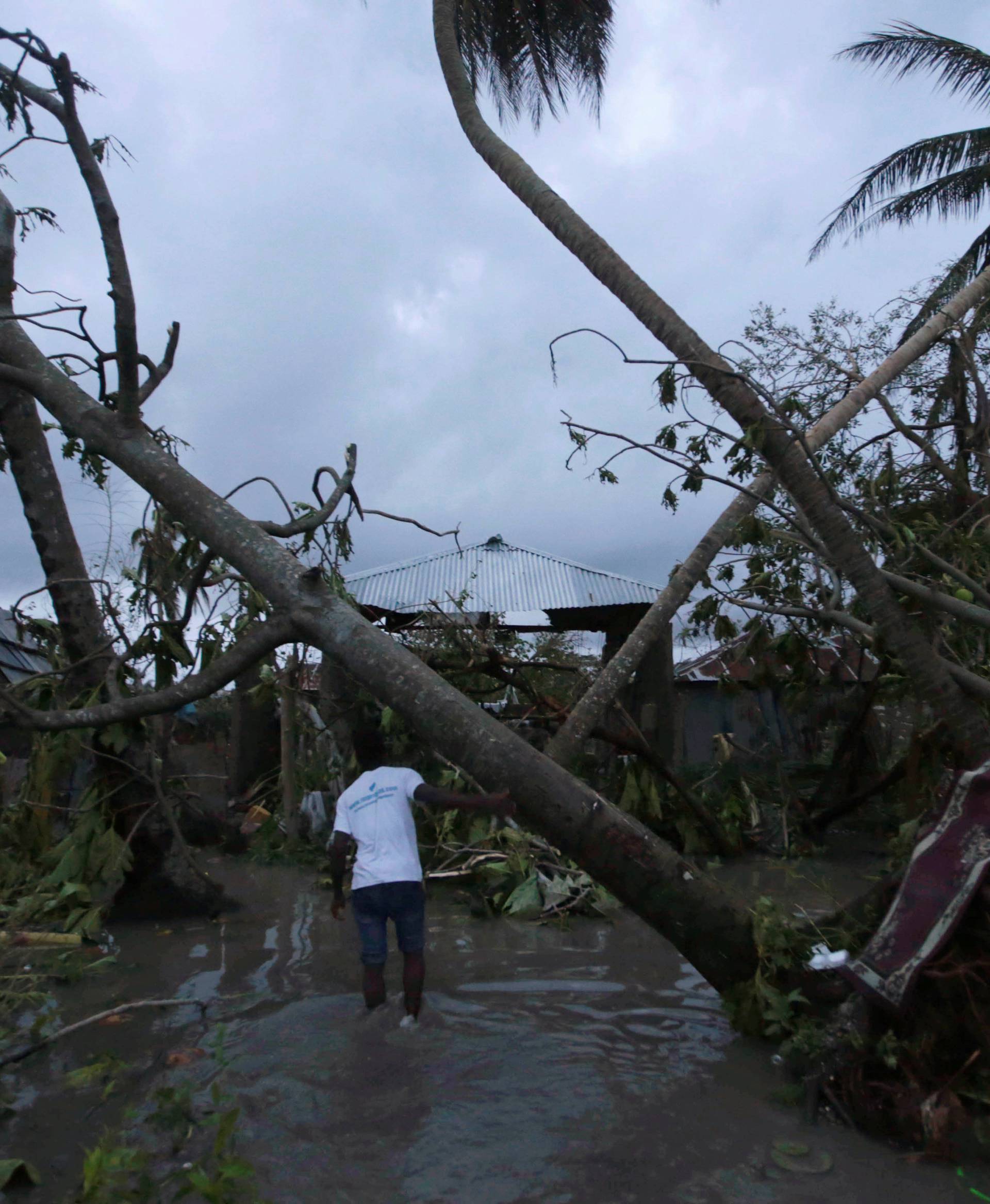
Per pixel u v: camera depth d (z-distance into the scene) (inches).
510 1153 127.6
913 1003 137.3
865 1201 116.0
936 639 218.7
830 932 165.6
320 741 409.7
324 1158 126.0
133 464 209.5
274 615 195.9
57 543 257.3
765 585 320.5
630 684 442.6
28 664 458.3
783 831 362.6
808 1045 146.7
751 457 253.6
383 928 188.9
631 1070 156.6
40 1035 169.9
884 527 209.9
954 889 136.9
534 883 282.0
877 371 253.0
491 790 171.2
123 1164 107.0
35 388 224.5
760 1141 131.3
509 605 488.1
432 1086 149.5
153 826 264.8
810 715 436.8
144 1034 172.7
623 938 249.1
